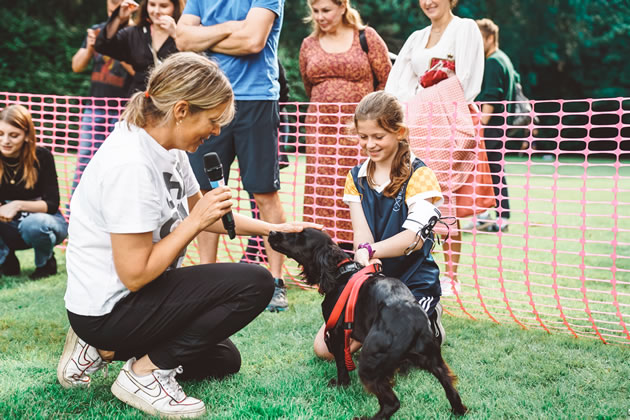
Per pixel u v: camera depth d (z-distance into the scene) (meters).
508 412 2.46
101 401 2.50
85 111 6.51
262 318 3.70
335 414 2.40
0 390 2.57
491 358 3.03
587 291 4.28
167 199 2.35
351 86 4.68
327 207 4.49
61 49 16.92
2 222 4.52
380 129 2.79
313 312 3.81
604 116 20.08
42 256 4.58
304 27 19.91
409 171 2.88
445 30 4.33
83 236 2.28
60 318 3.62
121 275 2.22
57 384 2.64
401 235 2.81
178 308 2.33
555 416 2.42
